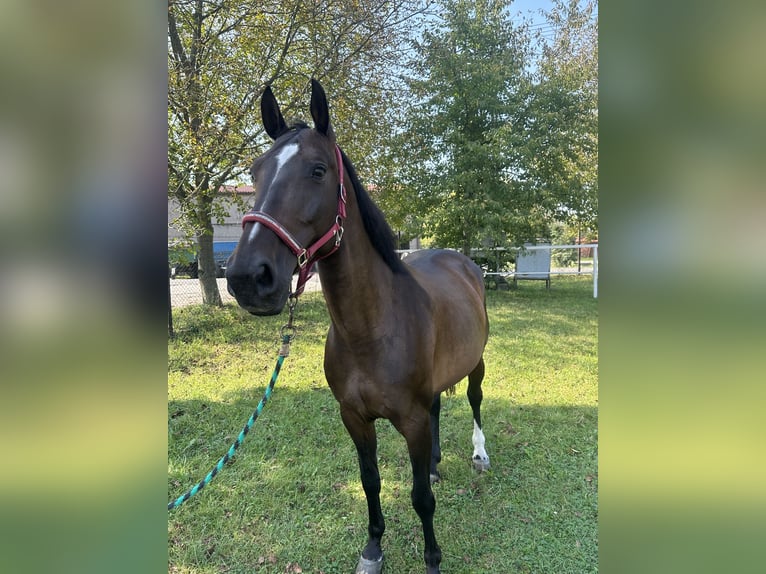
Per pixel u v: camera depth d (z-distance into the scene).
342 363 1.75
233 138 5.85
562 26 11.59
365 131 7.61
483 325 2.65
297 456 2.98
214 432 3.31
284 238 1.27
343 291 1.59
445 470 2.79
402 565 2.07
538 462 2.87
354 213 1.60
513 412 3.62
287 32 6.67
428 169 10.72
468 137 10.43
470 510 2.41
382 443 3.15
